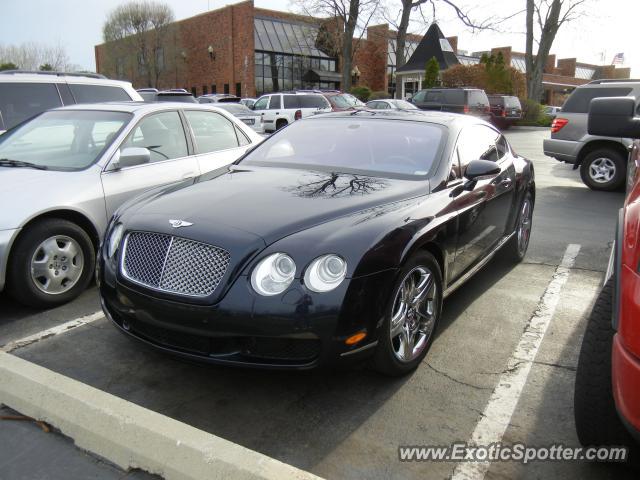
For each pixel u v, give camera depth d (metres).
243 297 2.74
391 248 2.95
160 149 5.25
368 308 2.82
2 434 2.73
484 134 4.89
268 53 39.12
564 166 13.57
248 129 6.32
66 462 2.54
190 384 3.23
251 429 2.81
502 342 3.80
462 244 3.87
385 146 4.15
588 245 6.30
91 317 4.14
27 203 4.11
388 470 2.52
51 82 6.95
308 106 20.42
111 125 5.06
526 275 5.22
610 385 2.31
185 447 2.39
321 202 3.27
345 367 2.85
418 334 3.42
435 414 2.95
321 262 2.76
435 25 37.72
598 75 69.25
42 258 4.20
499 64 33.50
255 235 2.87
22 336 3.83
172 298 2.87
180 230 2.98
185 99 13.91
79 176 4.54
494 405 3.04
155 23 43.06
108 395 2.75
